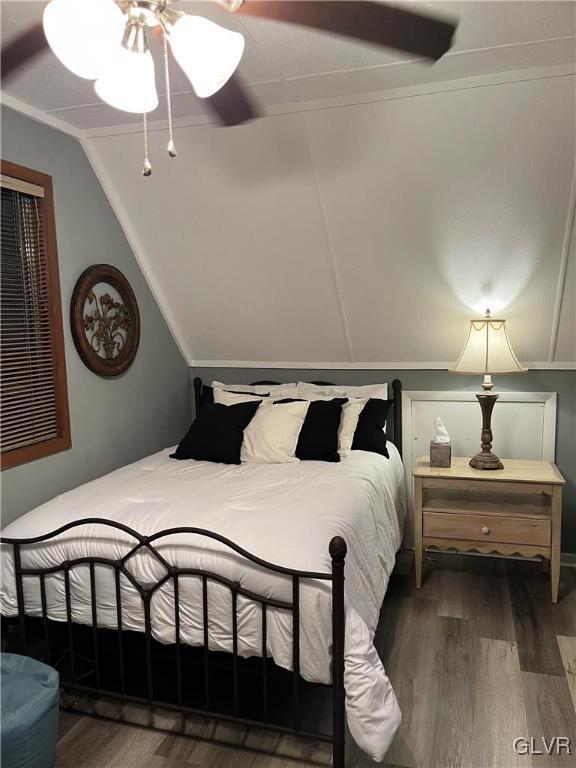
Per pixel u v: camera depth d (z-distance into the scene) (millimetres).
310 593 1822
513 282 3086
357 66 2254
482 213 2840
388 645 2553
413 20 1838
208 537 2014
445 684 2275
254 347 3865
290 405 3205
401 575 3295
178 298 3699
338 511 2268
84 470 3037
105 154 3049
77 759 1921
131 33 1427
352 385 3777
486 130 2525
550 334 3268
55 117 2750
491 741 1977
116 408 3299
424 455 3658
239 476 2797
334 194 2922
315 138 2713
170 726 2078
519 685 2264
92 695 2250
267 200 3039
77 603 2119
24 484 2645
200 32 1375
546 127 2463
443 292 3227
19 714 1692
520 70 2307
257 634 1907
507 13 1880
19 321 2619
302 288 3422
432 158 2676
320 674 1818
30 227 2705
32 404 2717
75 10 1208
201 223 3256
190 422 4133
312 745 1977
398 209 2918
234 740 2006
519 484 2988
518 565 3395
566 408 3393
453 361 3557
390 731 1744
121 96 1449
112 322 3234
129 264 3420
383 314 3426
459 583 3170
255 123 2701
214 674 2344
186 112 2686
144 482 2689
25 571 2145
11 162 2559
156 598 2004
